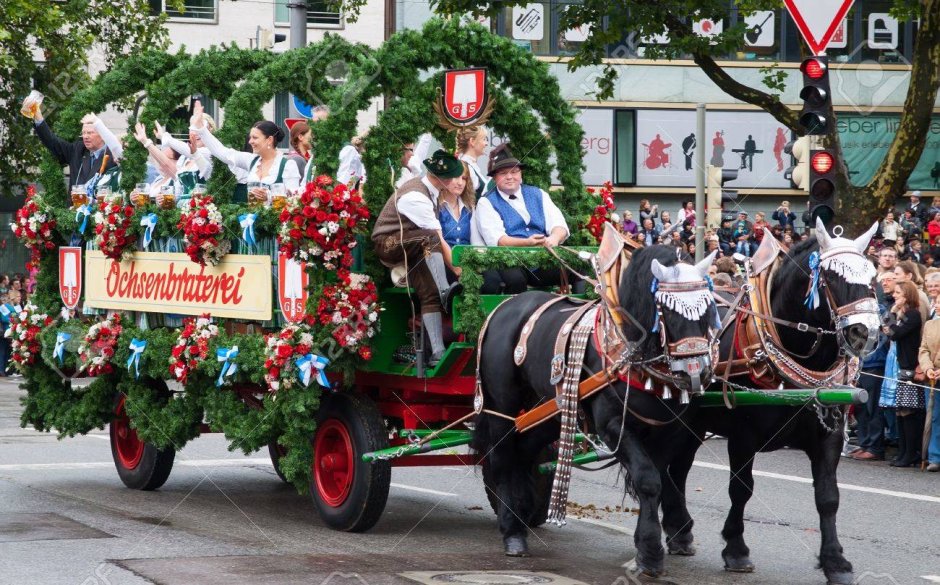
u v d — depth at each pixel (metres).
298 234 9.02
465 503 11.20
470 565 8.27
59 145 12.34
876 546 9.29
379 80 9.54
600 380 7.73
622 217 21.94
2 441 15.48
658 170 28.47
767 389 7.86
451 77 9.67
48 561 8.13
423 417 9.52
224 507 10.69
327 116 9.41
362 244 9.39
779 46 28.92
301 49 10.42
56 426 12.03
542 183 10.12
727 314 7.95
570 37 27.39
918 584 8.02
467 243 9.61
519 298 8.82
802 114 12.80
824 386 7.80
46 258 12.36
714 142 28.61
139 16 28.38
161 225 10.70
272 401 9.45
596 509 10.88
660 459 7.95
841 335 7.58
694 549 8.91
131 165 11.48
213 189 10.82
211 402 10.12
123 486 11.89
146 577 7.66
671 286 7.23
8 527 9.44
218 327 10.08
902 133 15.47
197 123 10.78
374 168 9.48
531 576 7.91
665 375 7.34
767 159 28.67
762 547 9.21
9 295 26.92
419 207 9.01
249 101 10.55
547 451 9.51
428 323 9.03
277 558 8.36
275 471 12.64
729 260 13.56
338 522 9.39
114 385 11.66
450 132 10.28
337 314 8.99
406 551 8.74
